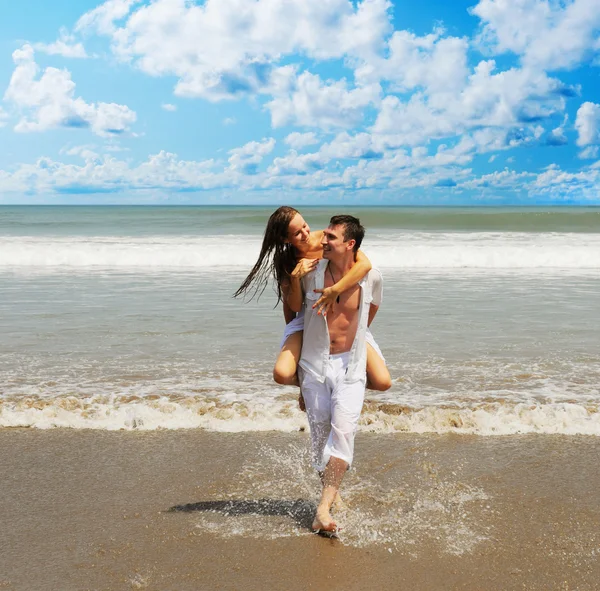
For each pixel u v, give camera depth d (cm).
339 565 290
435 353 666
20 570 283
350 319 333
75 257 1628
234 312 896
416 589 270
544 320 844
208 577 278
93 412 482
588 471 394
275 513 342
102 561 291
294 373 337
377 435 455
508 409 485
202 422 472
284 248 337
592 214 3416
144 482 379
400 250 1717
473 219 3203
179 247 1823
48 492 364
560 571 284
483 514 340
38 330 768
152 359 636
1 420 472
